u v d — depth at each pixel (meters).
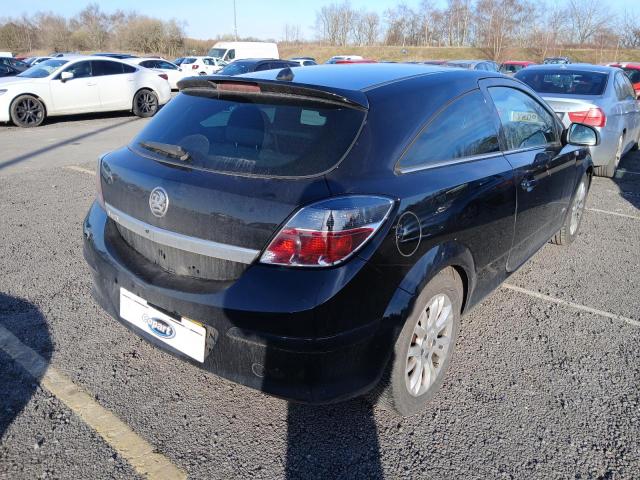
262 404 2.74
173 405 2.71
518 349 3.31
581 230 5.59
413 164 2.48
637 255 4.91
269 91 2.46
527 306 3.88
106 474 2.27
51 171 7.48
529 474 2.33
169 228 2.35
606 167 7.76
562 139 4.29
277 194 2.12
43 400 2.69
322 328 2.08
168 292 2.31
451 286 2.69
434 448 2.47
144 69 14.27
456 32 60.34
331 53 59.47
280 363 2.13
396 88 2.60
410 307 2.33
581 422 2.66
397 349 2.37
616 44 48.12
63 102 12.65
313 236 2.05
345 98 2.32
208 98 2.68
